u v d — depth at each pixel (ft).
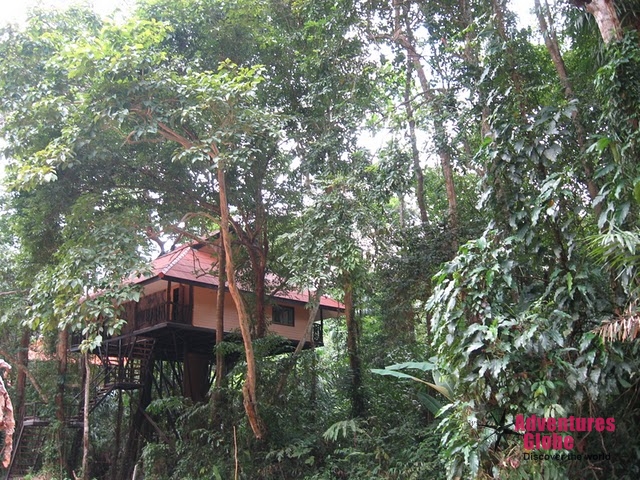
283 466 33.71
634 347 16.35
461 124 31.83
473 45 27.30
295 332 54.70
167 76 30.12
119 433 51.55
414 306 41.04
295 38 39.45
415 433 32.32
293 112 40.83
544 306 17.88
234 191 39.88
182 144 31.94
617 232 15.38
